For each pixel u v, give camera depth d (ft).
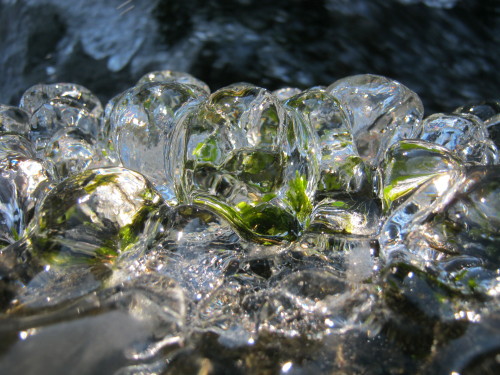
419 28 1.56
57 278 0.41
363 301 0.39
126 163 0.53
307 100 0.54
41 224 0.43
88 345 0.34
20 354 0.33
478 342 0.35
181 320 0.37
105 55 1.53
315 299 0.39
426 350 0.35
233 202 0.46
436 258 0.43
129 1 1.63
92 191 0.43
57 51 1.51
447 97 1.42
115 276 0.41
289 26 1.62
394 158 0.50
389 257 0.43
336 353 0.35
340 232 0.48
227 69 1.55
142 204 0.44
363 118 0.58
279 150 0.45
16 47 1.46
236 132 0.46
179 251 0.44
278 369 0.35
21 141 0.61
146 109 0.52
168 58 1.56
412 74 1.49
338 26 1.61
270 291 0.40
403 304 0.38
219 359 0.35
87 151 0.60
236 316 0.38
